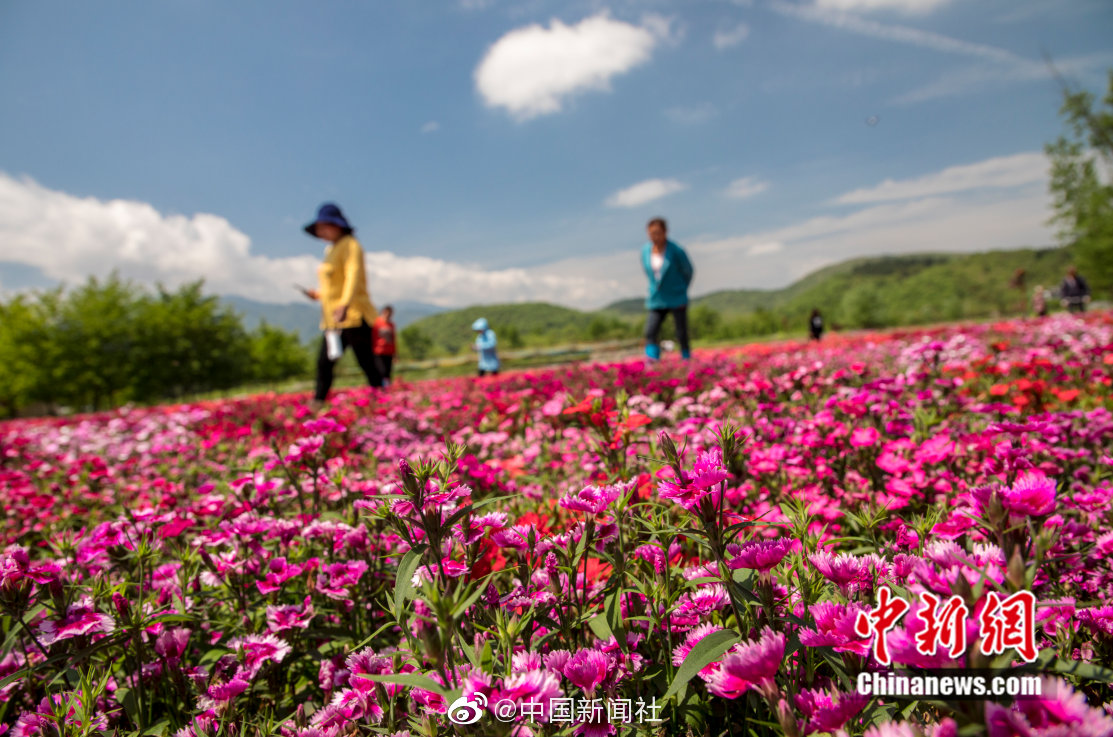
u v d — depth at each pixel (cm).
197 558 190
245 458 437
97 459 406
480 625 123
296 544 222
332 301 822
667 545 144
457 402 579
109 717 153
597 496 135
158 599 189
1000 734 69
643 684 131
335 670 162
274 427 557
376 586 189
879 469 242
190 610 185
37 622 150
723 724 125
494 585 132
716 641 106
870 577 112
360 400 700
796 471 240
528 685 92
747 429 272
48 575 146
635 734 115
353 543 192
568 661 116
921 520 140
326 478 258
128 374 3362
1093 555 154
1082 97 3481
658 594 132
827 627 100
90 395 3309
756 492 244
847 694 92
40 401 3250
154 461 544
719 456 116
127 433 749
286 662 174
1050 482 95
